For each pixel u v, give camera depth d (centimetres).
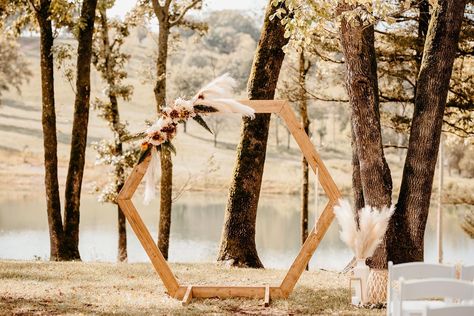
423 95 1229
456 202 2133
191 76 8581
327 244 3353
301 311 964
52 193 1850
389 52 1873
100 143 2267
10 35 2166
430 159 1223
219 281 1276
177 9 2319
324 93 2066
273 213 4706
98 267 1391
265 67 1602
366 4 1120
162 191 2191
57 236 1844
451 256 2838
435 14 1232
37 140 7681
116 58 2353
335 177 6316
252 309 975
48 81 1862
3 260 1559
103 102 2303
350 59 1193
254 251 1605
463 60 1878
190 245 3228
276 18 1588
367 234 1024
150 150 1027
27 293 1057
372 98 1204
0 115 8906
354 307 1002
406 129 1969
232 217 1598
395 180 5944
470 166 5266
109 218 4200
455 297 634
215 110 1022
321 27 1209
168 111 1019
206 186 6272
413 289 639
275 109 1034
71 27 1880
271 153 7994
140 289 1124
